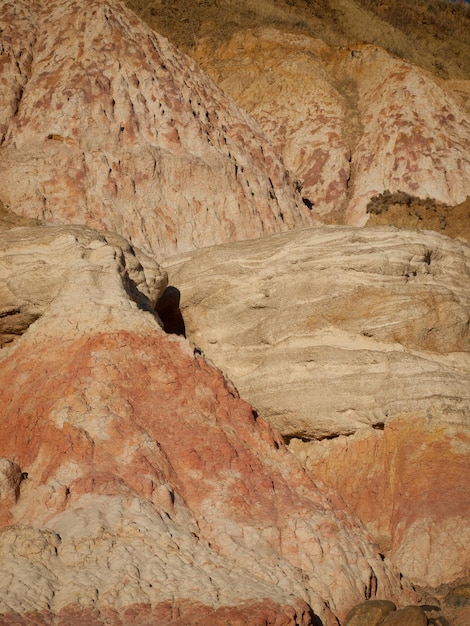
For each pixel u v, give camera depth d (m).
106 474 14.27
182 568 12.66
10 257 17.91
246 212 26.98
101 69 28.02
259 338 19.30
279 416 18.33
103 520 13.22
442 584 15.03
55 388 15.69
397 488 16.69
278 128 42.81
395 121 41.16
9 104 26.92
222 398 16.38
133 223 25.06
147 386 16.03
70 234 17.84
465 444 16.80
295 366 18.45
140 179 25.91
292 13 54.78
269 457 15.89
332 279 18.80
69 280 17.33
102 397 15.54
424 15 62.44
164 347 16.61
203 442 15.48
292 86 44.44
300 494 15.38
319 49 48.75
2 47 28.30
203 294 19.97
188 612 11.82
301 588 13.13
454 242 19.53
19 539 12.60
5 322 18.19
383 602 13.34
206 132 28.42
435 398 17.25
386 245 18.81
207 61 49.16
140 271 18.47
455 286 19.23
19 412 15.65
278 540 14.09
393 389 17.58
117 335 16.44
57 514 13.67
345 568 13.91
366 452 17.53
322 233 19.33
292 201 30.09
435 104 42.03
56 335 16.64
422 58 56.22
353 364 18.05
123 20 30.62
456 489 16.12
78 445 14.70
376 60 45.44
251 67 47.47
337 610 13.45
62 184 24.97
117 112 27.05
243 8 53.16
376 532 16.61
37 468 14.69
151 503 13.97
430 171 39.00
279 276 19.27
